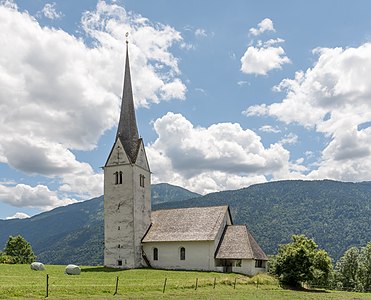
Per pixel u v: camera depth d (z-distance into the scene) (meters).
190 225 80.88
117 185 82.75
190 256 77.44
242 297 47.25
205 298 44.16
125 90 88.50
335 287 102.56
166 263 79.25
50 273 61.81
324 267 71.19
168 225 83.06
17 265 75.69
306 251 65.75
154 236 81.56
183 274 67.69
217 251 76.19
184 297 43.84
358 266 104.06
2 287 38.19
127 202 81.25
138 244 80.69
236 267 74.06
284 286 64.94
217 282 57.44
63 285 43.38
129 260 79.06
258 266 76.31
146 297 41.84
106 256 80.88
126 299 39.75
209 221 80.25
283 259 66.44
